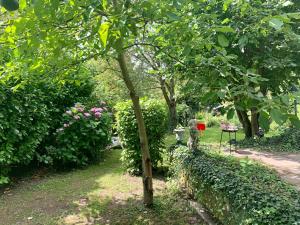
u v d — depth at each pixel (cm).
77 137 798
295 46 547
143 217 507
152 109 719
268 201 361
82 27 280
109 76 1287
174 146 713
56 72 446
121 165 815
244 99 191
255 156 776
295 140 906
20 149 698
